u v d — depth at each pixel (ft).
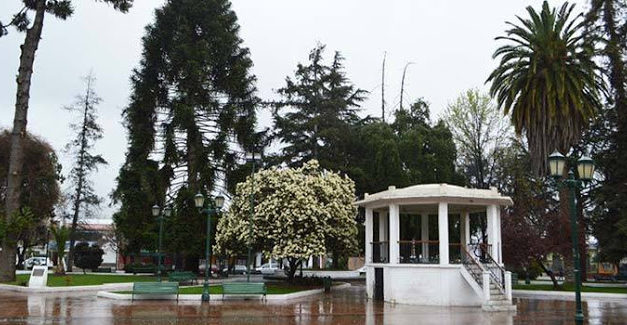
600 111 99.60
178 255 118.93
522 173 123.44
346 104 137.69
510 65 93.81
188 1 114.73
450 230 109.60
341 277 125.90
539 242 91.20
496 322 48.85
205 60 109.40
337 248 89.30
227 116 109.50
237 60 117.19
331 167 125.18
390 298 69.21
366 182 120.06
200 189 106.93
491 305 59.88
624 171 102.47
